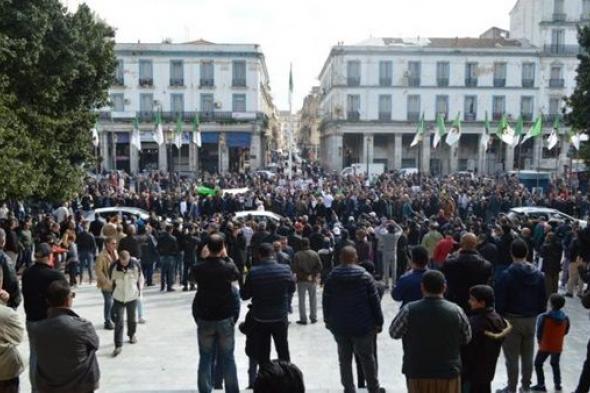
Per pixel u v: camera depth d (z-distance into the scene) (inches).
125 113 2539.4
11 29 794.8
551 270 632.4
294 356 443.5
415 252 315.6
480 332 263.1
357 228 748.6
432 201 1186.0
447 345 235.3
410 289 309.9
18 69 813.2
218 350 321.1
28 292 318.3
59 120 895.1
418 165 2664.9
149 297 673.0
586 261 637.3
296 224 759.1
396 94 2714.1
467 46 2726.4
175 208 1181.1
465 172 2373.3
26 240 741.3
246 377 390.6
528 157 2719.0
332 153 2787.9
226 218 844.6
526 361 323.9
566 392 355.6
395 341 487.5
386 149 2849.4
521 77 2674.7
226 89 2573.8
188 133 2576.3
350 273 301.3
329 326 304.7
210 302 308.3
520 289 316.2
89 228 891.4
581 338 494.9
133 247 570.3
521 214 1029.2
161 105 2556.6
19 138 745.6
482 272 322.0
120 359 430.6
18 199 829.2
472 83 2689.5
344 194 1267.2
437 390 234.8
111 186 1454.2
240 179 1894.7
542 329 354.6
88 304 621.6
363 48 2687.0
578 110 1030.4
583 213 1211.9
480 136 2719.0
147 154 2628.0
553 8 2635.3
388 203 1159.0
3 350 252.5
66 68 892.6
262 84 2950.3
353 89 2719.0
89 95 995.3
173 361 425.4
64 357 226.8
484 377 263.7
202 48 2546.8
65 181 919.7
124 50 2512.3
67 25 902.4
